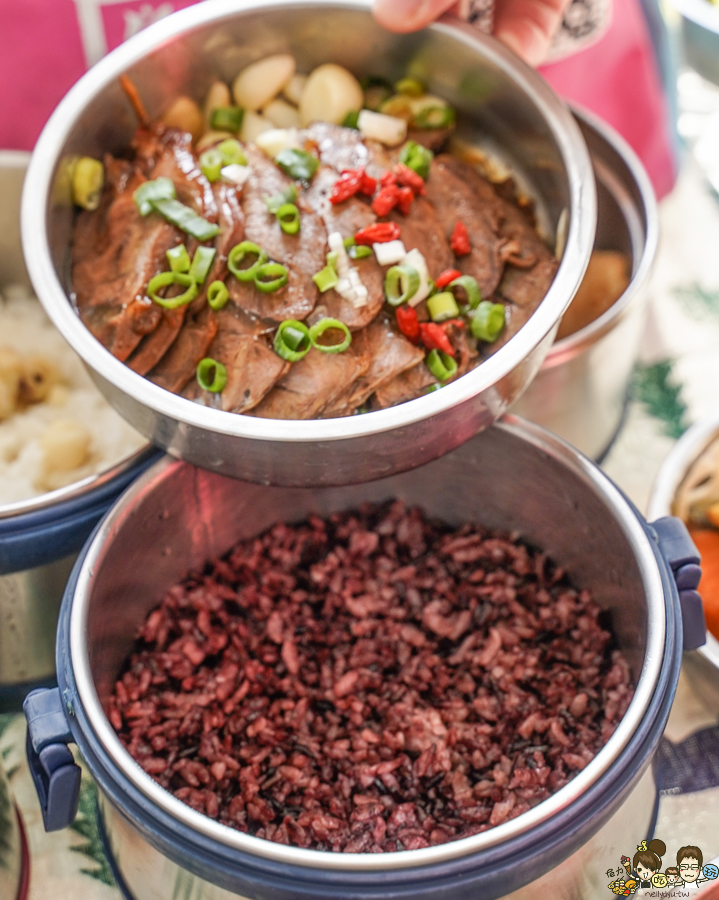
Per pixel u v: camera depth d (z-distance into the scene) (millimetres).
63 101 532
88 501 525
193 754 522
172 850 444
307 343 501
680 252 703
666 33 712
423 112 569
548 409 578
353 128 565
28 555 521
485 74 552
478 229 541
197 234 512
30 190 515
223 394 501
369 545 564
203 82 563
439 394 475
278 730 523
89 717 457
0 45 608
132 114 552
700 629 494
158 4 616
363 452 478
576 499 528
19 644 544
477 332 522
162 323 509
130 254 518
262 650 541
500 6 598
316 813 500
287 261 511
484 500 565
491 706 527
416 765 510
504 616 552
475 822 501
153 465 514
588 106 696
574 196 521
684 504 572
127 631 534
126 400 486
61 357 629
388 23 542
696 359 659
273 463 482
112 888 519
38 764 466
